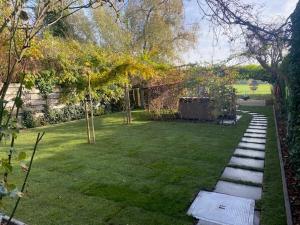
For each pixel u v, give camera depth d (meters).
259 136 7.96
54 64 10.64
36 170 4.92
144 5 14.49
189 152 6.18
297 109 4.22
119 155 5.96
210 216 3.28
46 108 10.88
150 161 5.48
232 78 10.87
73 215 3.27
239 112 14.05
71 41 13.20
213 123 10.56
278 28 2.72
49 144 7.11
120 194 3.87
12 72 1.56
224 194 3.91
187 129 9.27
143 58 10.83
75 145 6.97
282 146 6.61
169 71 11.79
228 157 5.77
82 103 12.32
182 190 4.01
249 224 3.12
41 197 3.77
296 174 4.17
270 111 14.20
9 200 3.60
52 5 1.64
